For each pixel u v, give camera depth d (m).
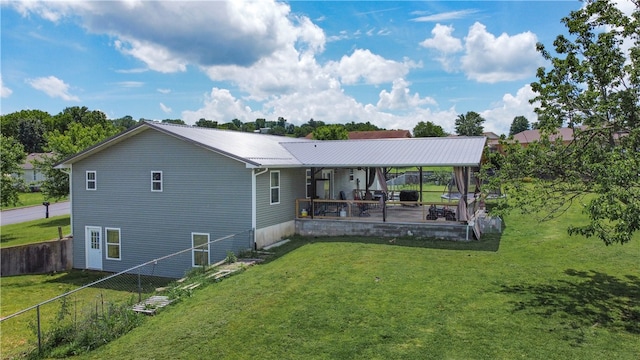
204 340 8.31
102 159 18.91
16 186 26.94
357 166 17.12
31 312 13.14
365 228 17.77
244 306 10.00
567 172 9.48
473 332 7.98
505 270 12.09
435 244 15.73
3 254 18.44
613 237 8.18
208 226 17.06
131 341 8.63
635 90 9.00
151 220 18.09
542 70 10.06
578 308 8.98
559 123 9.94
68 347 8.61
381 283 11.20
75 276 18.19
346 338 8.02
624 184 7.81
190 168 17.30
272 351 7.68
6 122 80.50
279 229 17.95
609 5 9.52
